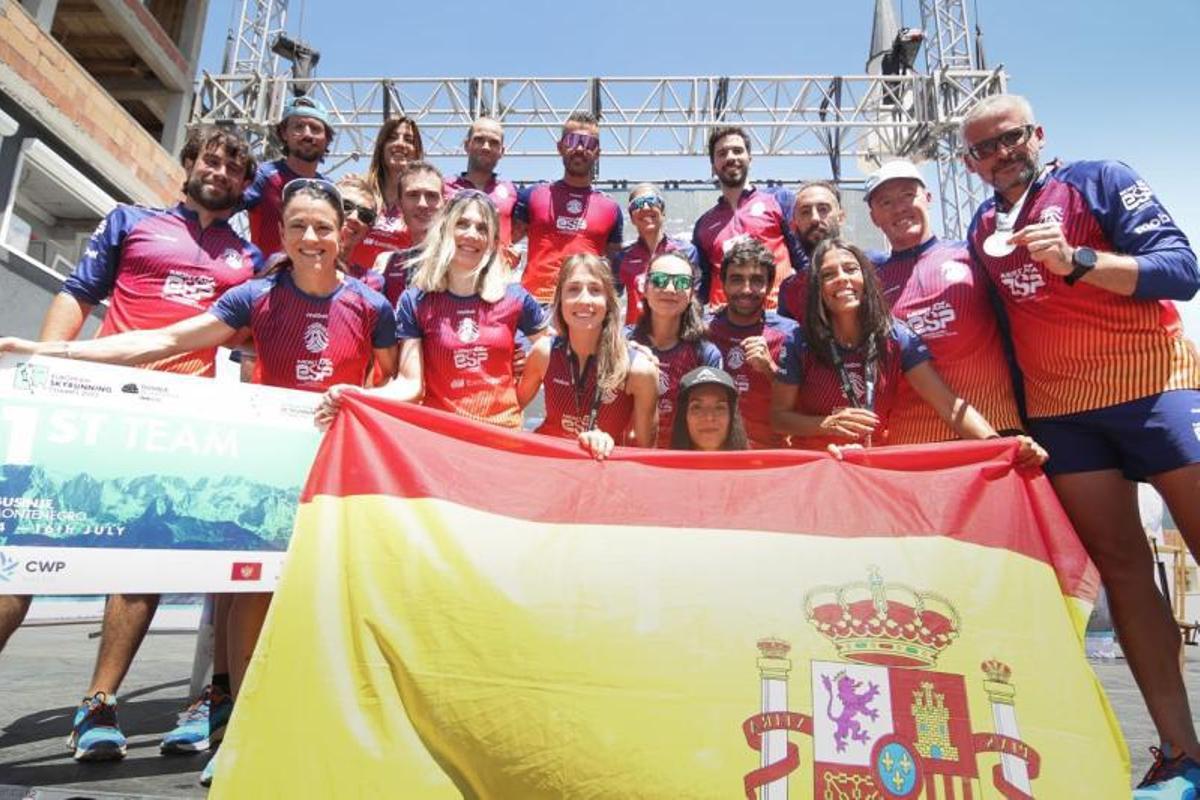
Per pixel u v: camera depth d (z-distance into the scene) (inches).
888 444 149.5
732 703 93.5
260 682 95.5
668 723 91.9
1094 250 119.6
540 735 91.6
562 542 105.3
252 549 121.8
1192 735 117.6
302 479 126.4
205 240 160.7
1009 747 95.2
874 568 105.9
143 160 542.3
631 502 110.7
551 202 250.8
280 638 98.0
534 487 111.7
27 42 433.4
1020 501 116.6
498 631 97.2
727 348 180.5
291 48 595.2
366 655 97.0
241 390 125.8
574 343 149.6
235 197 162.4
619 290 242.8
